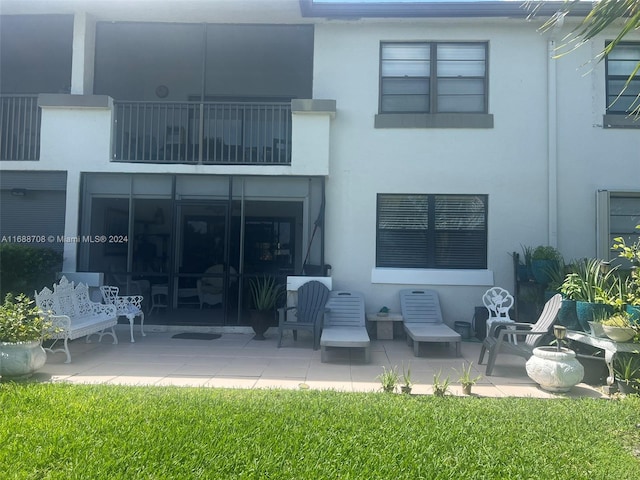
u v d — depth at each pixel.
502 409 4.94
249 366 6.95
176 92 11.78
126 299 8.77
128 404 4.86
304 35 10.21
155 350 7.90
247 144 10.23
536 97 9.57
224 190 9.60
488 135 9.58
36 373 6.38
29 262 8.20
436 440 4.12
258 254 9.62
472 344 8.72
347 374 6.57
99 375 6.33
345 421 4.49
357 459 3.76
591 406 5.09
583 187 9.47
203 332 9.45
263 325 8.83
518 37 9.63
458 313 9.41
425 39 9.71
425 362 7.32
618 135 9.48
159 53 11.03
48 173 9.45
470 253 9.62
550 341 7.09
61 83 11.80
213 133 10.60
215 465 3.62
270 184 9.65
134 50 10.93
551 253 8.61
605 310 6.29
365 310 9.49
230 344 8.45
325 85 9.75
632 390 5.57
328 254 9.60
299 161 9.30
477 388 5.95
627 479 3.51
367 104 9.73
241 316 9.50
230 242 9.55
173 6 9.26
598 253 9.23
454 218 9.65
